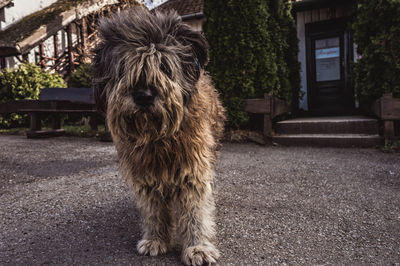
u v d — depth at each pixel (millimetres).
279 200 3217
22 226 2629
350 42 9680
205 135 2131
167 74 1861
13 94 9281
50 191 3523
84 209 2990
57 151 5668
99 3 12453
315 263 2016
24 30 12266
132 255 2143
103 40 2006
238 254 2135
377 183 3793
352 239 2344
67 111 7113
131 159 2076
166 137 1921
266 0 7207
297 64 9391
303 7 9875
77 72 10055
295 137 6609
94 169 4457
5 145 6176
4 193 3502
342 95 10102
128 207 3035
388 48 6023
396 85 6051
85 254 2154
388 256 2096
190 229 2150
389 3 5840
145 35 1841
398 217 2730
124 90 1799
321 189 3578
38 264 2025
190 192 2117
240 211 2920
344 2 9469
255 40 6801
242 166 4730
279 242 2307
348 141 6293
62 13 12539
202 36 2078
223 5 6895
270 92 6914
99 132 7863
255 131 7125
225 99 6988
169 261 2072
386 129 5906
